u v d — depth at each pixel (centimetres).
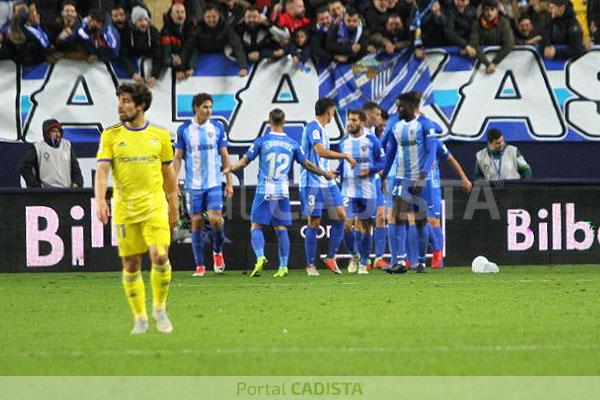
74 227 4231
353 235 4175
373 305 2911
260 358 2059
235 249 4294
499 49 4788
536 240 4350
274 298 3123
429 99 4772
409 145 3966
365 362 2016
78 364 2027
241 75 4722
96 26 4647
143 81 4722
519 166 4528
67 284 3691
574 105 4806
